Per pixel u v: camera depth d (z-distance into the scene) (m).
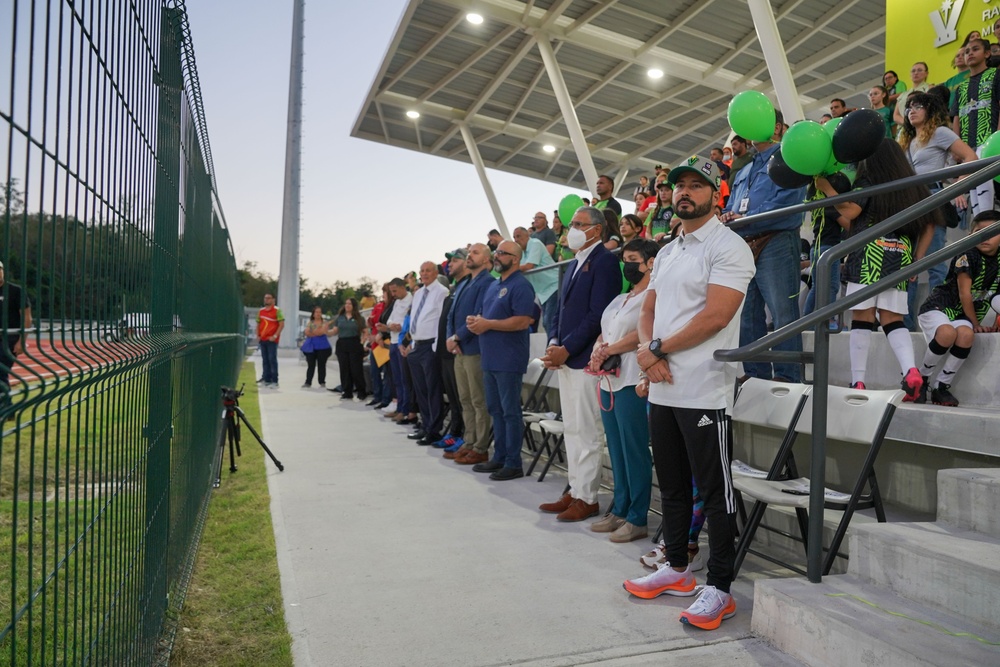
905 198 3.82
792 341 4.43
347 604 3.17
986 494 2.71
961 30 7.18
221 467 6.13
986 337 3.67
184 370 3.41
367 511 4.77
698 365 3.04
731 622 2.95
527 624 2.95
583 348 4.56
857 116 3.49
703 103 17.62
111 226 1.59
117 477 1.82
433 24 15.38
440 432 7.50
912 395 3.72
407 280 11.15
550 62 14.86
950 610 2.43
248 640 2.81
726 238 3.11
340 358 12.15
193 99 3.54
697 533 3.65
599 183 7.86
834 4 12.48
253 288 65.88
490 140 22.84
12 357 1.04
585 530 4.34
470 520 4.55
